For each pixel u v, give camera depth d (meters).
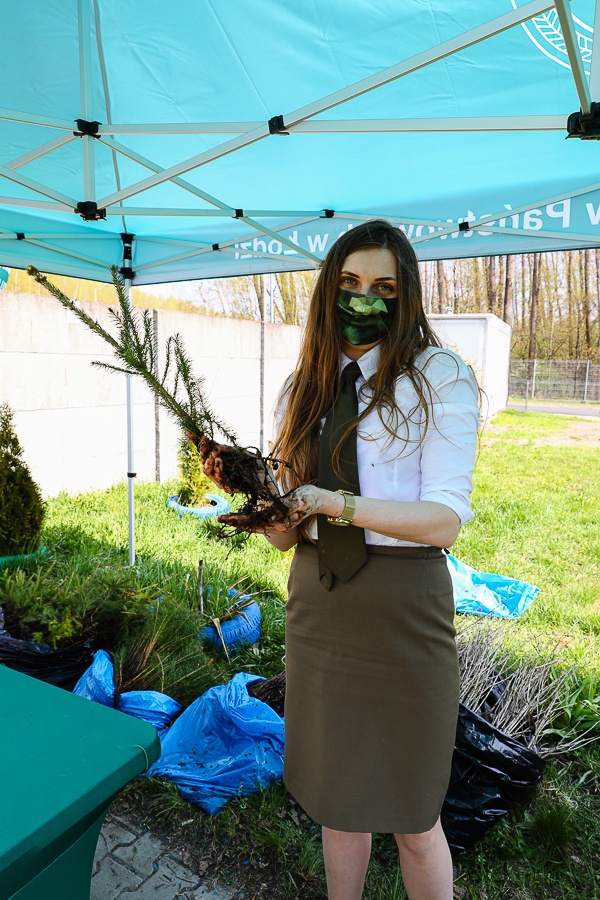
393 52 2.11
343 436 1.30
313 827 2.13
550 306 30.05
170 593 3.55
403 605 1.26
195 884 1.91
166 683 2.64
